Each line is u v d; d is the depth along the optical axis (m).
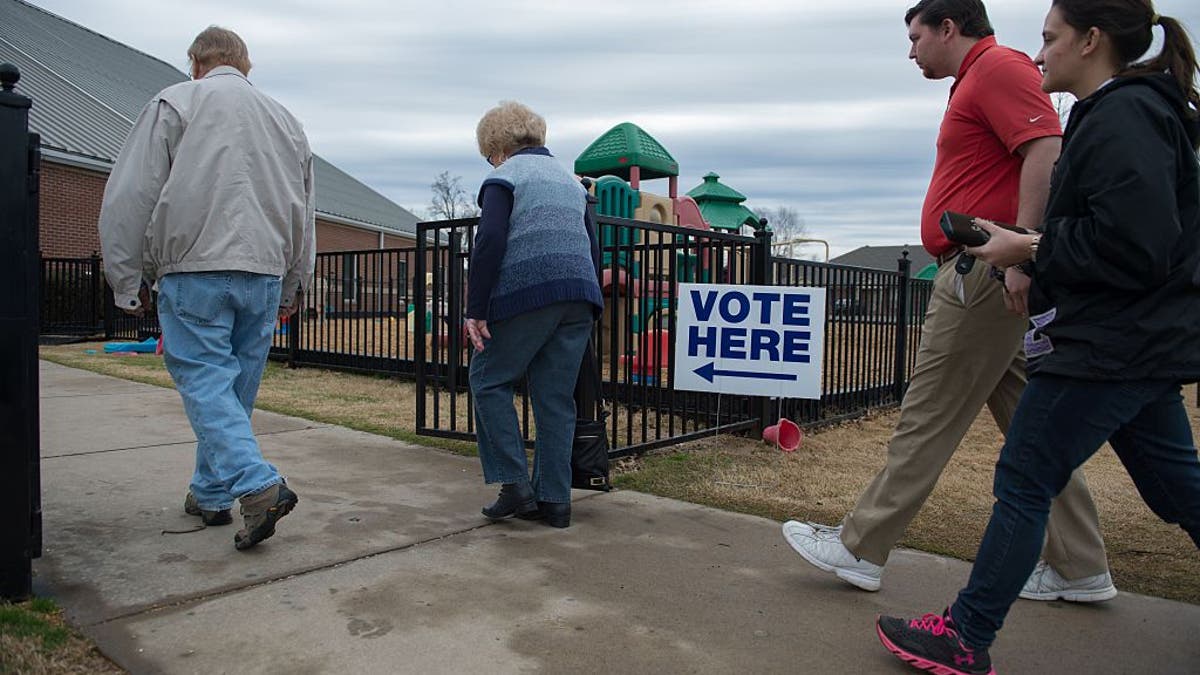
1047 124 2.22
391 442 4.68
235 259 2.66
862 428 5.78
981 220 1.98
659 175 10.75
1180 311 1.71
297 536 2.94
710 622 2.29
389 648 2.07
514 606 2.37
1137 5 1.81
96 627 2.13
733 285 4.48
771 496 3.73
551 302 3.01
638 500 3.62
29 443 2.25
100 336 11.74
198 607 2.28
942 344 2.37
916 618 2.28
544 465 3.19
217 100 2.68
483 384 3.13
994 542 1.88
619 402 5.88
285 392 6.71
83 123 17.47
